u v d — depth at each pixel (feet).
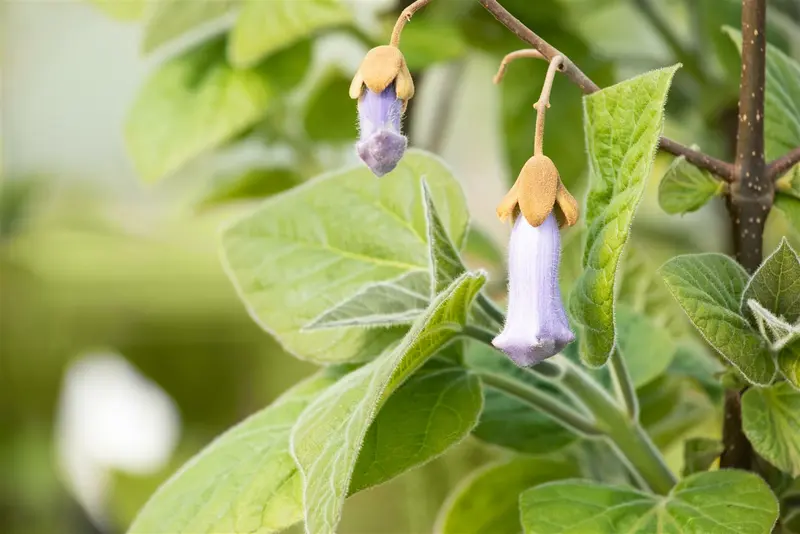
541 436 2.67
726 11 3.02
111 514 5.43
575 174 3.33
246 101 3.04
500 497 2.70
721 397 2.78
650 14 3.47
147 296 6.24
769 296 2.40
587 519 2.42
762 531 2.38
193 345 5.99
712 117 3.24
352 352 2.58
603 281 2.32
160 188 5.66
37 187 6.81
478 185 6.97
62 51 8.34
